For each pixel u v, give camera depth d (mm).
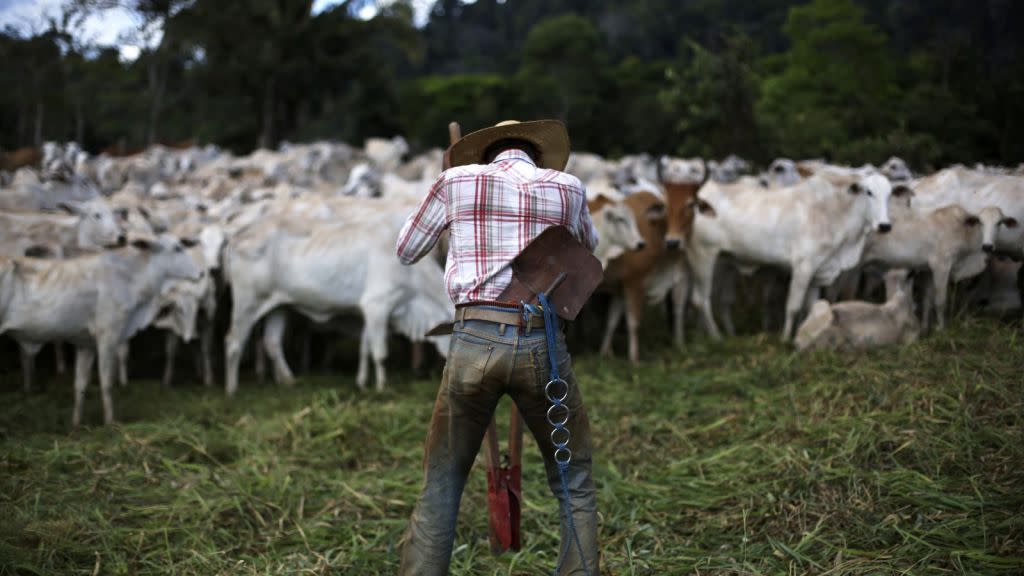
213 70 32125
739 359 7258
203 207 10367
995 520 3785
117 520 4535
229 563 4074
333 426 6082
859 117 18688
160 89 31797
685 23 66438
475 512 4516
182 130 33812
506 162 3225
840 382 5875
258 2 31344
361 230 7625
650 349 8648
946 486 4168
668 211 8055
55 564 3945
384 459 5633
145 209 8953
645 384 6934
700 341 8383
